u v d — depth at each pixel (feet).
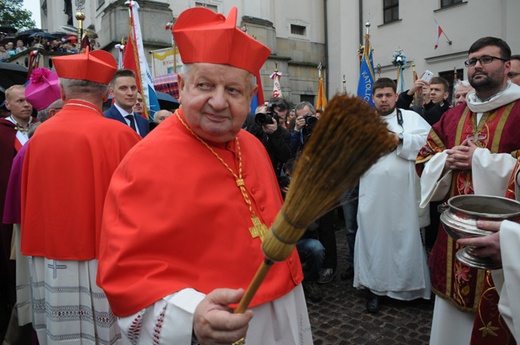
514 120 7.25
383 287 11.54
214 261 4.17
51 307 7.48
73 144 7.45
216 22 4.54
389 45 41.63
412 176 11.43
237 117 4.38
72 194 7.39
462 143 7.68
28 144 7.83
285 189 10.91
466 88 12.86
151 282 3.81
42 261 7.80
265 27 41.14
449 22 36.94
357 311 11.63
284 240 3.15
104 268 4.00
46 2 68.39
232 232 4.33
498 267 4.99
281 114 13.26
